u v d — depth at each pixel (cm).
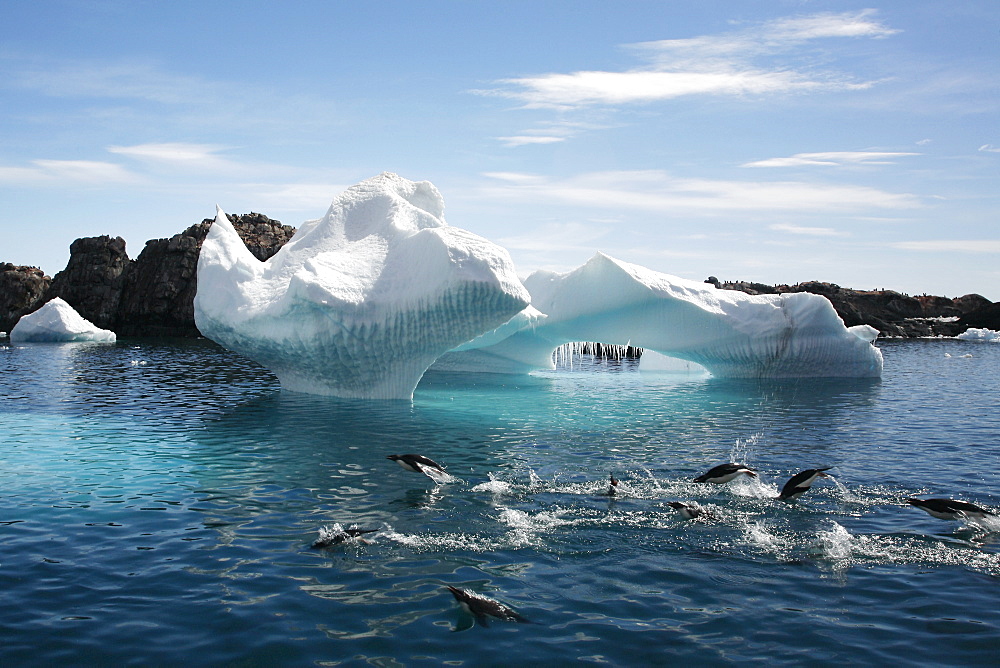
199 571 839
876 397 2483
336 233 2542
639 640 681
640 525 1003
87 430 1752
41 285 7956
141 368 3512
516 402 2322
